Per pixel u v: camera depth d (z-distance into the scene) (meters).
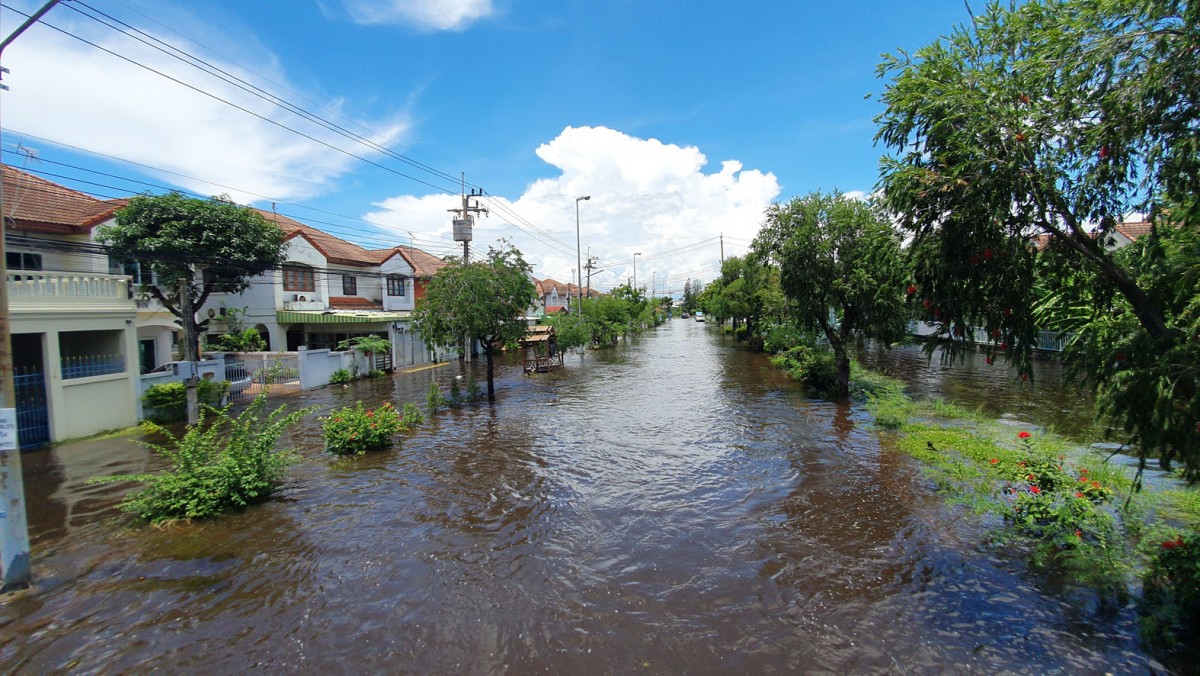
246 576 5.93
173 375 15.05
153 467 10.16
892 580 5.68
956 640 4.66
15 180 16.56
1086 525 6.07
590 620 5.04
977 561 6.02
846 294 14.66
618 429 13.02
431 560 6.27
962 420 12.32
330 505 8.03
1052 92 4.58
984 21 4.87
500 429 13.20
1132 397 4.12
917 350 30.34
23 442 11.38
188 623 5.05
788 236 15.63
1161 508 6.80
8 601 5.43
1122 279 4.44
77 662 4.52
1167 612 4.59
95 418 12.62
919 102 4.72
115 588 5.68
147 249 16.39
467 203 23.55
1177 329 3.94
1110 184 4.45
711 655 4.52
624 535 6.92
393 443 11.78
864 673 4.27
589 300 41.78
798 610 5.17
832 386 16.92
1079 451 9.62
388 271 31.28
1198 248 4.23
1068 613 5.00
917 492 8.15
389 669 4.40
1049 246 4.99
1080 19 4.27
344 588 5.67
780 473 9.27
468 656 4.55
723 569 5.98
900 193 4.65
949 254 4.56
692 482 8.95
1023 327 4.82
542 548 6.57
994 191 4.16
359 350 23.22
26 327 11.25
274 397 18.25
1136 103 4.01
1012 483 7.58
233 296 24.23
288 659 4.54
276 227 19.69
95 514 7.79
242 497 7.96
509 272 17.05
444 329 16.09
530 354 33.41
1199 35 3.53
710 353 33.09
